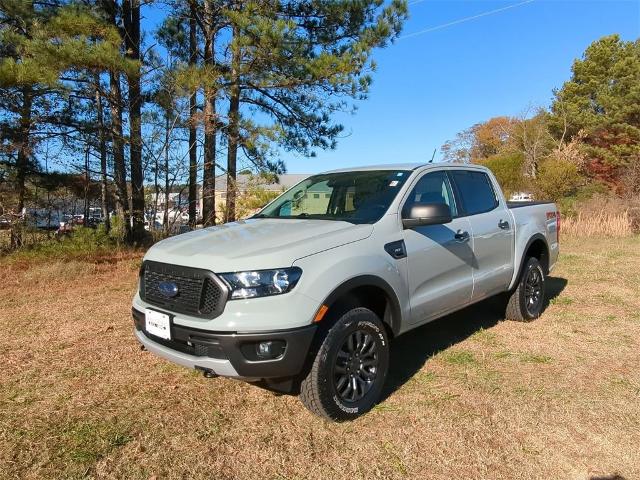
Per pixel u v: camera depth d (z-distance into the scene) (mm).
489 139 60531
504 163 31797
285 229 3756
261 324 3012
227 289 3064
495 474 2850
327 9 12797
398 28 12922
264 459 3006
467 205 4855
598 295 6930
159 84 10750
